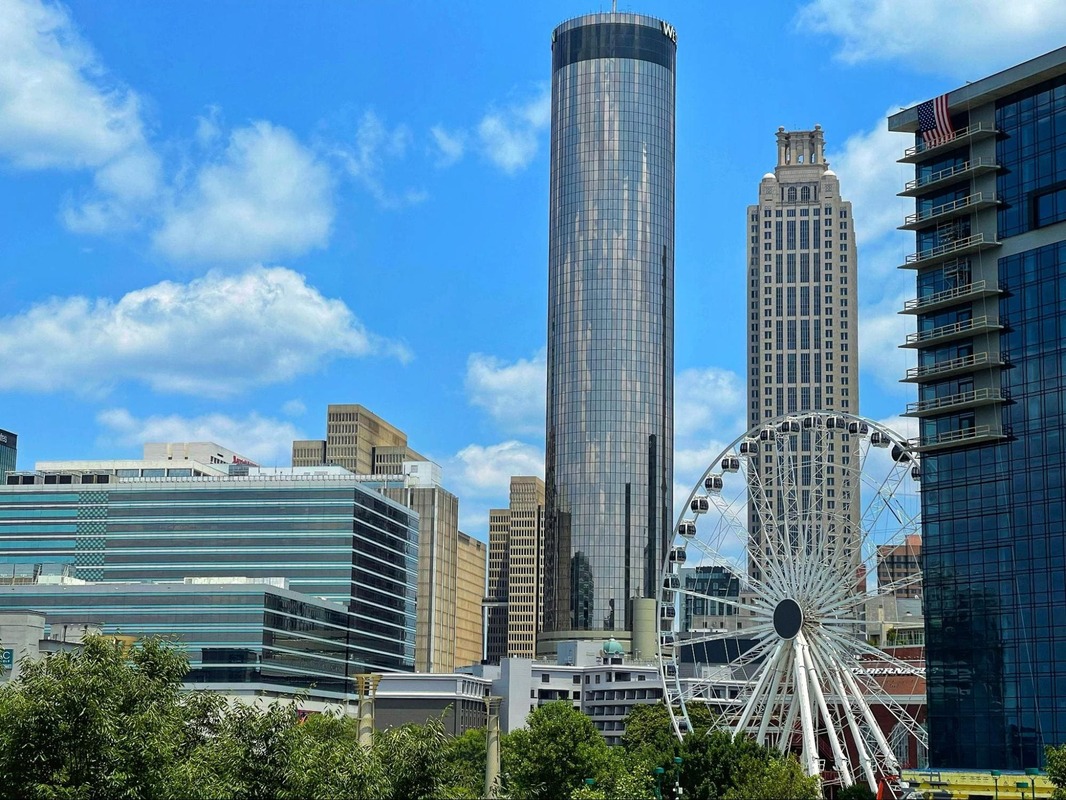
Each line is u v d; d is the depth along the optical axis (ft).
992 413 604.49
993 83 609.42
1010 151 609.01
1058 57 585.63
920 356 636.89
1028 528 584.81
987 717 585.22
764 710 613.52
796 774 507.30
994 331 607.37
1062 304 583.99
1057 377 583.17
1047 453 582.35
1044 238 593.01
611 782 647.56
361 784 375.66
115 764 349.41
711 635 632.38
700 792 560.61
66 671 358.43
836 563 604.49
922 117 632.79
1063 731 560.61
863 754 573.74
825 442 640.58
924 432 631.56
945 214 625.41
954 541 610.24
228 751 373.81
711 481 653.30
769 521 649.61
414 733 407.03
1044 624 573.33
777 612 598.75
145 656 404.16
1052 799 508.94
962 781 571.28
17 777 342.85
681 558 652.07
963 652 598.75
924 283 636.48
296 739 378.94
